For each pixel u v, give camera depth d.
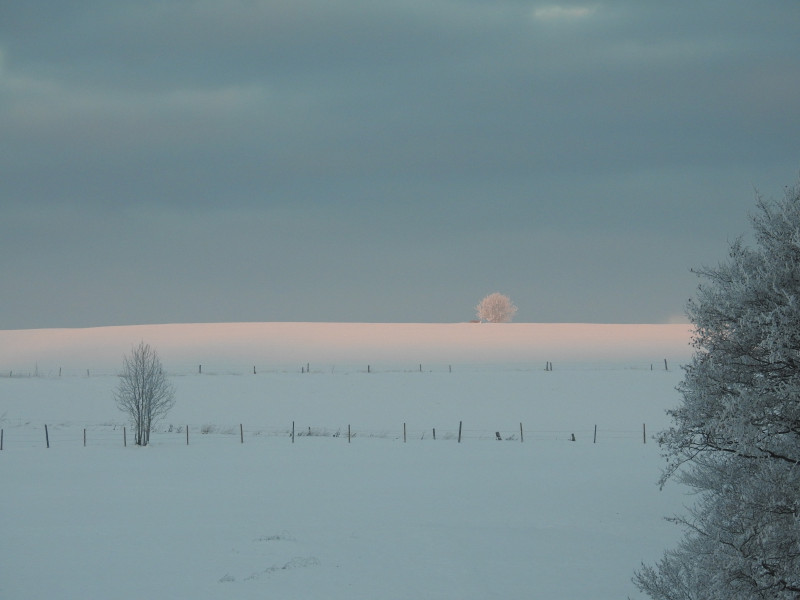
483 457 68.69
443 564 35.50
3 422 93.81
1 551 37.72
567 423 93.00
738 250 20.58
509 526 43.28
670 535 41.12
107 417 98.69
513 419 96.12
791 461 19.36
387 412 100.88
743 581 18.56
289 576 33.50
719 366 19.67
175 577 33.34
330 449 73.94
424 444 77.12
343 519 44.97
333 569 34.59
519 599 30.62
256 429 90.81
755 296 19.36
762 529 18.30
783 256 19.77
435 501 50.16
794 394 18.22
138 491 53.75
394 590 31.73
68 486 55.69
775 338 18.27
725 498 20.36
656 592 22.12
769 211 20.47
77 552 37.47
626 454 69.81
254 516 45.78
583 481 56.75
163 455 70.56
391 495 52.16
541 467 63.16
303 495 52.22
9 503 49.75
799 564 18.22
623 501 49.84
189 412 100.62
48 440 77.88
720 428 18.91
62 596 30.78
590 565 35.50
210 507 48.41
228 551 37.75
